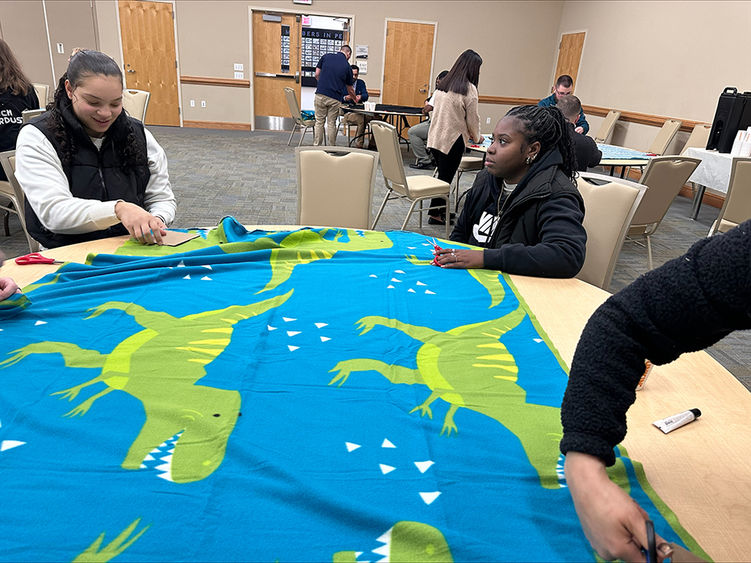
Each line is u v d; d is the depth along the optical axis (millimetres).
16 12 5641
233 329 1077
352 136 9211
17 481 650
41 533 580
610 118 7410
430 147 4227
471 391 901
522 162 1632
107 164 1691
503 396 890
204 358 958
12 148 3119
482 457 739
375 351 1020
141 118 5016
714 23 5785
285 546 584
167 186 1898
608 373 556
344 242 1678
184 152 6785
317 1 8688
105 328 1050
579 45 8547
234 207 4434
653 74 6816
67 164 1605
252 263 1430
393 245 1676
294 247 1573
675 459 766
